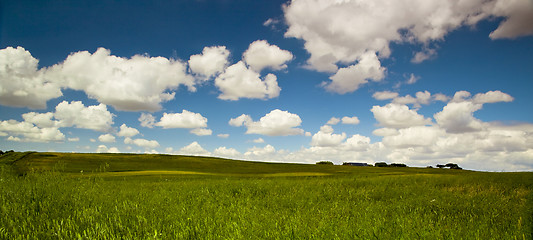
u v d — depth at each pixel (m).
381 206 9.91
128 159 72.81
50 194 8.50
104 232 5.16
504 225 7.31
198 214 7.07
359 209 9.23
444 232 6.02
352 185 17.00
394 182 18.25
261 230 5.73
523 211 9.11
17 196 8.12
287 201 10.97
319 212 8.22
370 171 57.66
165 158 77.56
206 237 5.17
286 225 6.09
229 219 6.68
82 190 9.76
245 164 75.06
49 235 5.05
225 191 13.33
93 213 6.53
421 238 5.39
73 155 73.25
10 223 5.59
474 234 6.01
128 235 5.12
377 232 5.63
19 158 59.25
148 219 6.41
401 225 6.09
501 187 16.88
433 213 9.25
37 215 6.56
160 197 10.20
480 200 11.53
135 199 9.31
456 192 14.50
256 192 13.95
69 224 5.56
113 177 29.59
